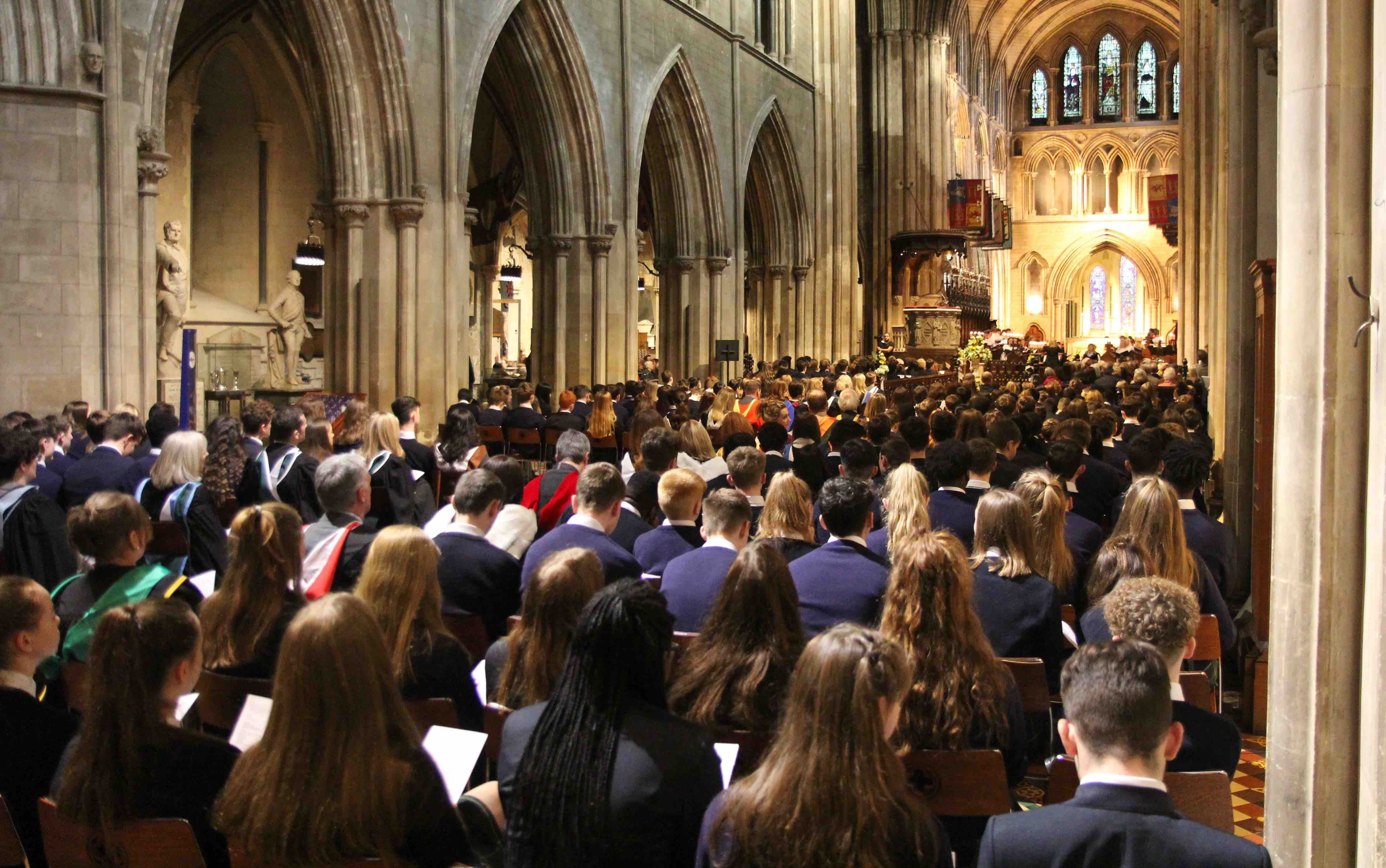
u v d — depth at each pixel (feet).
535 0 67.26
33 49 38.40
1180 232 77.87
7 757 11.82
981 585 16.25
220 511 24.07
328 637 9.16
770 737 12.21
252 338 73.46
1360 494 13.20
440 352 57.82
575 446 27.14
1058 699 16.24
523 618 12.89
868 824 8.00
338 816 8.96
